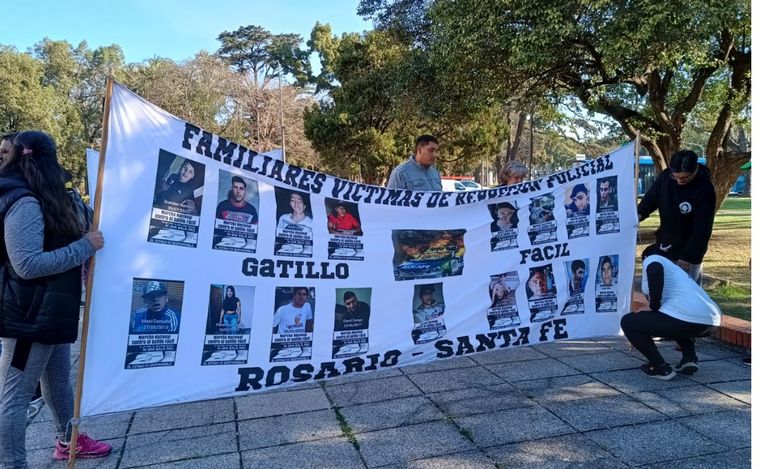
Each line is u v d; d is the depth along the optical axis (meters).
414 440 3.38
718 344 5.17
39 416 3.83
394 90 17.03
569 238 4.84
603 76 10.72
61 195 2.79
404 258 4.20
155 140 3.16
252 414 3.80
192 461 3.17
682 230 4.70
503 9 9.58
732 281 7.82
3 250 2.67
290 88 36.38
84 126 52.88
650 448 3.21
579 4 8.72
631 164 5.05
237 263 3.49
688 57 9.18
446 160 27.55
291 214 3.72
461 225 4.45
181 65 33.78
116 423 3.66
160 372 3.20
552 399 3.95
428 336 4.30
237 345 3.49
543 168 61.03
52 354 3.08
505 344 4.62
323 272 3.85
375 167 25.53
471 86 12.19
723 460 3.05
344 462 3.14
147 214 3.13
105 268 3.01
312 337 3.80
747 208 23.73
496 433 3.45
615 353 4.96
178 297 3.25
